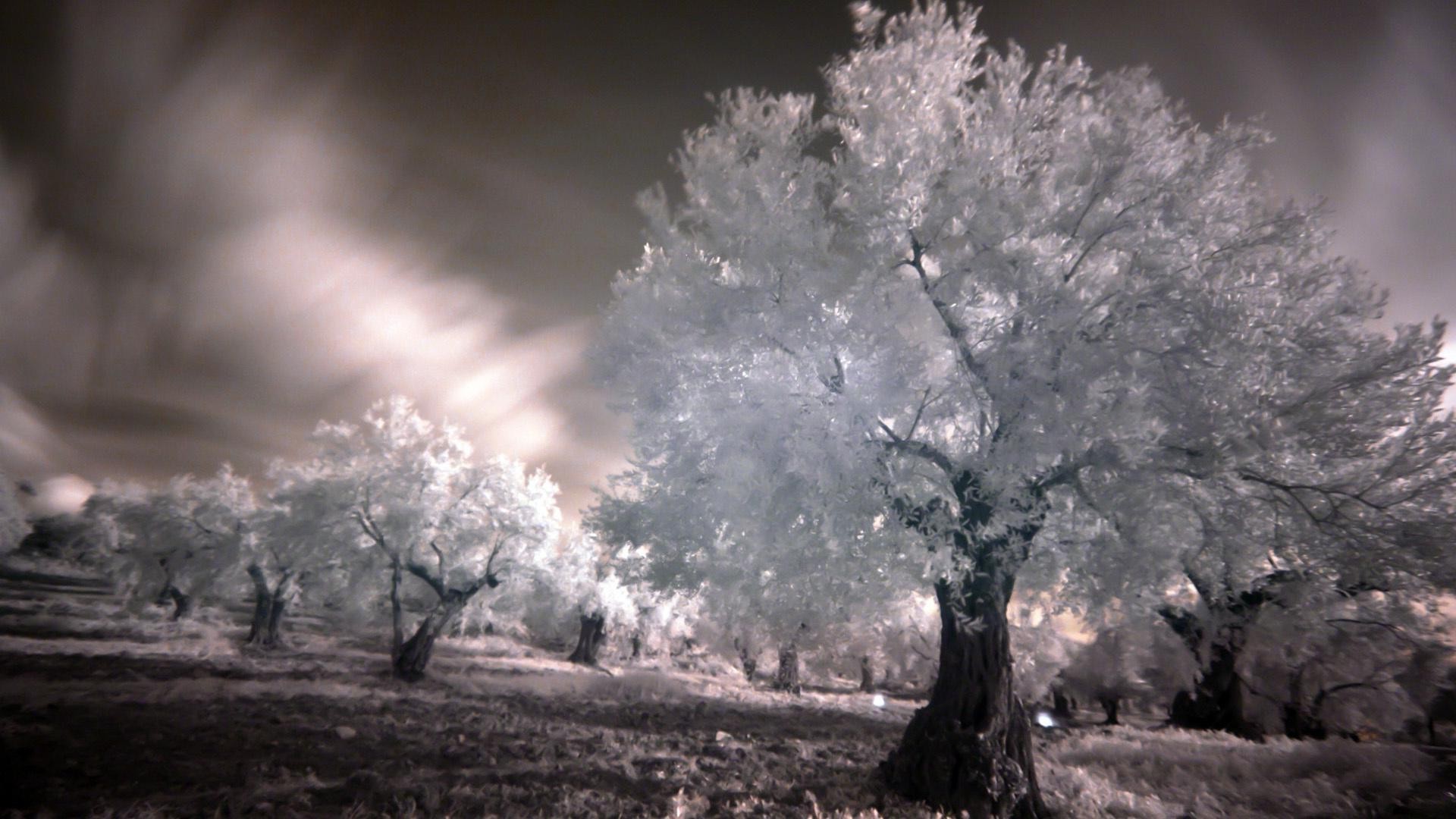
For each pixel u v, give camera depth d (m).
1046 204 10.01
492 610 34.69
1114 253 10.36
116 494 47.72
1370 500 10.55
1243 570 10.68
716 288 10.47
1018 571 10.37
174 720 14.28
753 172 10.84
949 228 9.95
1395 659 24.62
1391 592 11.50
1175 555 9.31
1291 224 9.91
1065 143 10.34
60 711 14.43
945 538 9.52
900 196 9.70
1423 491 10.62
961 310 10.05
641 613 54.06
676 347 10.91
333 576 36.81
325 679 25.48
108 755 10.80
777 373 10.14
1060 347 9.00
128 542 47.31
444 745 13.49
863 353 9.45
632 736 16.56
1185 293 9.05
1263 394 9.06
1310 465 10.41
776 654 41.94
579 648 52.47
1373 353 10.64
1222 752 15.77
